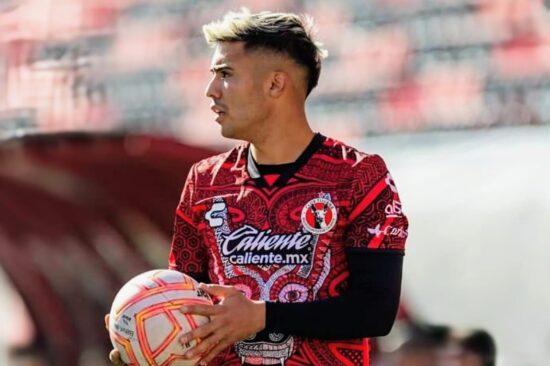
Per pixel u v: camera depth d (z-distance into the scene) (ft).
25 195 112.68
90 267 122.62
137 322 50.24
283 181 51.93
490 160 104.78
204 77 133.59
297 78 52.65
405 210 103.04
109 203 110.22
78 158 102.32
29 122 133.49
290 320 49.83
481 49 122.62
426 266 100.73
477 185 101.65
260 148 52.54
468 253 99.25
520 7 122.52
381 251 51.03
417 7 127.65
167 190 106.73
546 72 118.52
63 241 119.44
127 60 136.46
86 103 133.80
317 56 53.26
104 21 139.33
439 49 124.88
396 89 125.08
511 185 99.91
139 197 108.88
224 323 49.21
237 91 52.08
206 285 49.57
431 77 123.95
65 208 114.01
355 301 50.44
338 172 51.70
